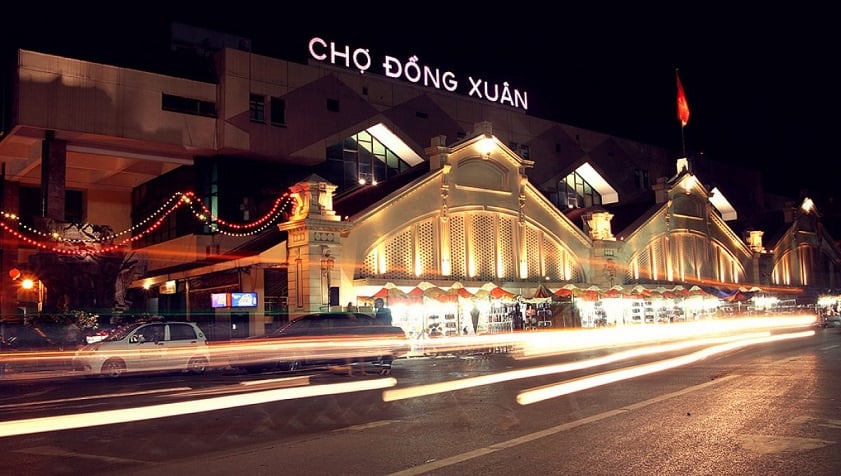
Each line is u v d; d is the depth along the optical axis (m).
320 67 44.56
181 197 43.19
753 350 24.98
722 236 50.38
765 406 11.68
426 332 32.91
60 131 36.22
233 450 9.34
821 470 7.41
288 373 21.86
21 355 27.69
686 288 45.53
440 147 34.12
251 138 41.12
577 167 57.81
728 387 14.29
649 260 44.56
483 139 35.97
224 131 40.22
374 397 14.53
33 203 47.91
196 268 36.34
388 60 48.69
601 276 40.75
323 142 43.91
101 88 37.25
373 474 7.75
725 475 7.31
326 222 29.77
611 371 18.48
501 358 26.41
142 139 38.12
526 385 15.91
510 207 36.97
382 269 32.06
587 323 40.03
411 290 31.28
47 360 26.94
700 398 12.82
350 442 9.66
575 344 34.09
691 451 8.44
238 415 12.42
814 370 17.06
